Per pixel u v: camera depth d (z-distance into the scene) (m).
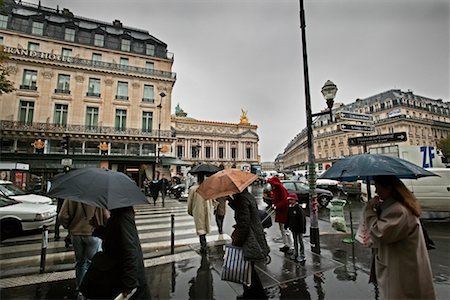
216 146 69.31
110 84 29.34
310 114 5.89
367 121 7.25
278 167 164.25
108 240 2.50
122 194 2.48
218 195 3.23
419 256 2.18
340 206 7.28
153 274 4.49
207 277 4.35
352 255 5.36
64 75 27.84
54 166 22.73
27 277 4.37
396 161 2.76
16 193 9.66
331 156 58.91
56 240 7.00
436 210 9.29
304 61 6.04
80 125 27.56
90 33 29.95
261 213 5.65
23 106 25.97
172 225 5.89
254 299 3.54
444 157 11.48
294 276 4.27
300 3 6.12
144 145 29.97
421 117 50.78
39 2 30.41
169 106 31.69
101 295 2.38
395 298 2.20
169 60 32.72
